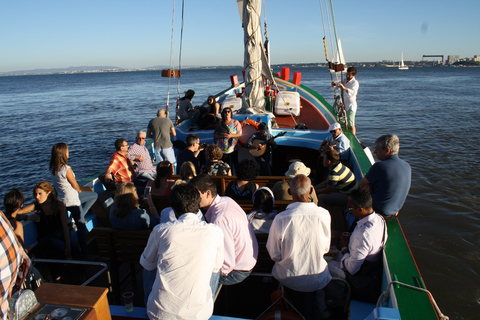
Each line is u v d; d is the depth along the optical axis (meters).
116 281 3.30
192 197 2.10
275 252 2.54
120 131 20.14
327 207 4.14
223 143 5.39
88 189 4.16
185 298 1.93
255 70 5.95
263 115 5.73
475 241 6.68
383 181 2.99
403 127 18.09
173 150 6.11
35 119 25.84
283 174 6.39
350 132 6.06
